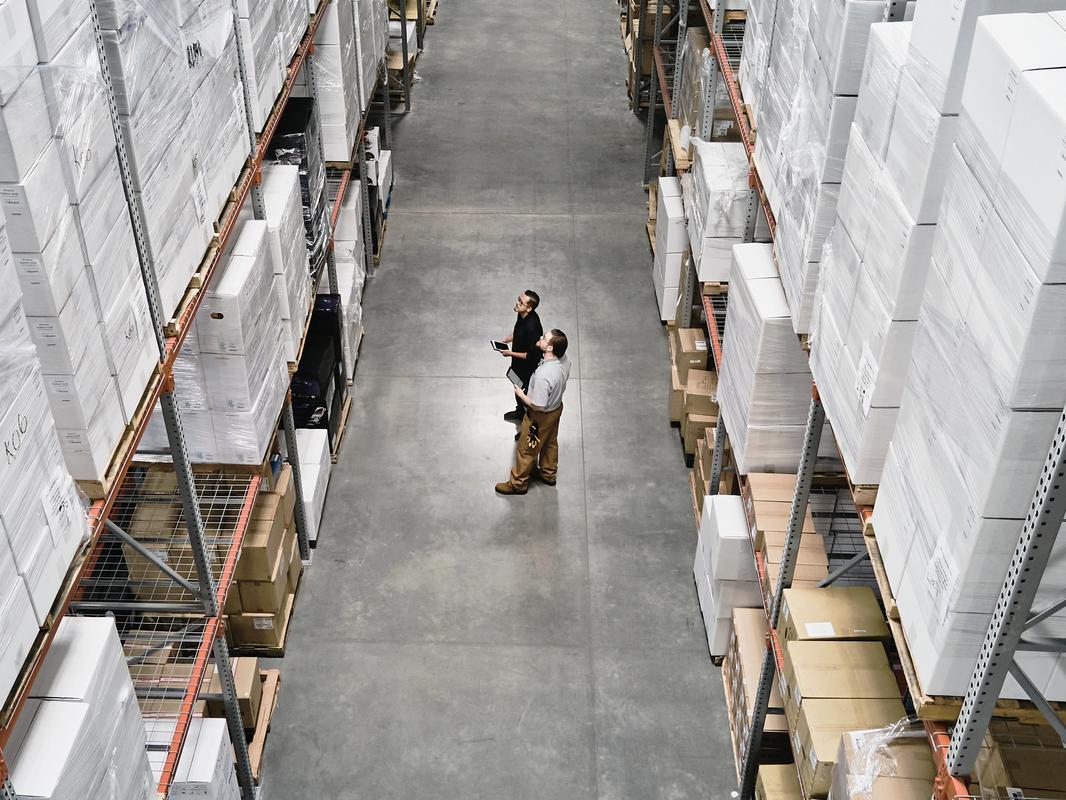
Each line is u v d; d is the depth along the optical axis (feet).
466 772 18.17
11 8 8.44
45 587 9.14
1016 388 7.59
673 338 27.07
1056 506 7.70
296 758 18.38
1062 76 7.39
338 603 21.36
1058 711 9.90
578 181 36.73
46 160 9.11
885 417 11.10
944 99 9.07
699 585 21.30
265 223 17.88
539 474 24.52
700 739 18.86
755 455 17.98
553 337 22.33
